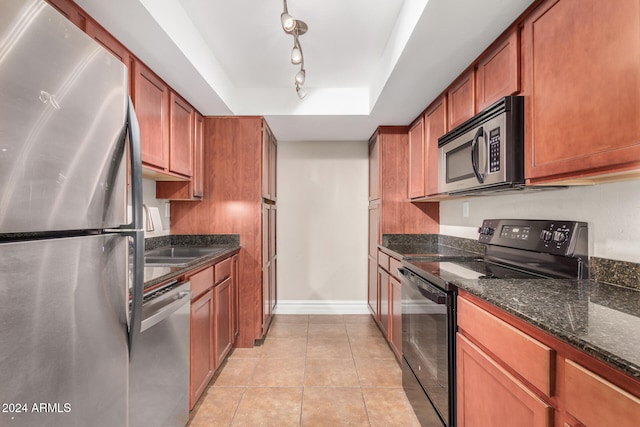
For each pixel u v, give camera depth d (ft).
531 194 5.54
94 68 2.40
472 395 3.87
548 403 2.62
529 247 5.09
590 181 3.86
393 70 6.06
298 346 8.89
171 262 7.03
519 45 4.39
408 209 9.82
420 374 5.51
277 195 11.85
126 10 4.19
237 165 8.99
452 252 7.78
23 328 1.85
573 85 3.41
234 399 6.38
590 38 3.18
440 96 7.19
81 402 2.28
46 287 2.00
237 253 8.79
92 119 2.39
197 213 9.00
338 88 8.89
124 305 2.77
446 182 6.40
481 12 4.27
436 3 4.09
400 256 7.13
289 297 11.80
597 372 2.18
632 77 2.76
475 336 3.81
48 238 2.15
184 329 5.15
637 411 1.88
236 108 8.89
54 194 2.06
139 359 3.97
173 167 6.93
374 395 6.51
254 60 7.32
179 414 4.99
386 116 8.87
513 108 4.31
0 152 1.72
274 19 5.78
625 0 2.81
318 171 11.85
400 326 7.38
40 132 1.95
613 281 3.94
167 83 6.60
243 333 8.86
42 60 1.96
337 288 11.84
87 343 2.34
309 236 11.91
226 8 5.45
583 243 4.32
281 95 8.93
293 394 6.55
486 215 7.07
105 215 2.56
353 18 5.76
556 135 3.67
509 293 3.56
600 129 3.08
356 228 11.87
